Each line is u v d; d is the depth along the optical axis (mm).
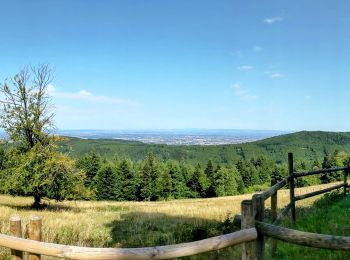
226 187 104938
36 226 5145
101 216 23172
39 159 31094
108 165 94500
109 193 93812
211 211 23594
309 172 12016
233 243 5016
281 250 8156
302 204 15383
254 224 5270
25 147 32000
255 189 113375
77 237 14594
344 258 7289
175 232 15305
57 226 15844
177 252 4691
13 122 31031
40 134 31234
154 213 25188
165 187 98688
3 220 16672
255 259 5312
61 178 32312
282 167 115125
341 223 10039
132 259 4570
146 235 15148
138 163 110812
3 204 36062
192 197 103375
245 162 127125
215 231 14562
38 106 31391
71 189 32281
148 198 95938
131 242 14172
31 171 30859
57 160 31000
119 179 94875
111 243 14125
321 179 98062
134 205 41938
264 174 119125
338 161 96125
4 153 32094
